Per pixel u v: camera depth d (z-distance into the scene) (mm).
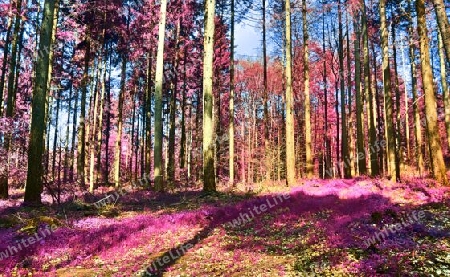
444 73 23984
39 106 15750
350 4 23359
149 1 26734
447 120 20234
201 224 12094
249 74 46969
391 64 39250
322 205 13352
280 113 48281
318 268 7066
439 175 15609
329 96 42188
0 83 23562
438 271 6043
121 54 30547
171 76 31141
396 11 24391
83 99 28469
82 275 7648
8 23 23453
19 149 21906
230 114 25969
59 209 14836
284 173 46812
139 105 42438
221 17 30609
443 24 9406
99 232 10789
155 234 10914
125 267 8016
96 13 26422
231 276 7211
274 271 7270
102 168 51031
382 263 6625
